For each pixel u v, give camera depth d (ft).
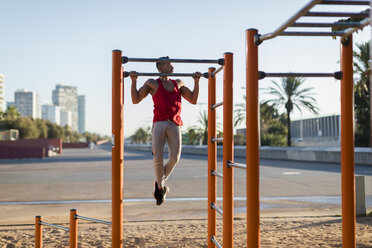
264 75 9.62
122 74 12.87
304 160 99.25
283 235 20.03
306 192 39.86
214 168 14.24
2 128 301.22
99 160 124.98
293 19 7.86
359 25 8.45
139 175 63.41
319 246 17.46
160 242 18.79
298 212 28.45
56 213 29.94
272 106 124.36
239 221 24.84
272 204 32.63
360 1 7.80
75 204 34.65
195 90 14.11
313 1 7.00
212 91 14.07
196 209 30.89
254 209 9.32
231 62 11.85
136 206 32.91
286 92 121.80
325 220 24.45
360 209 25.71
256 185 9.35
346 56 9.64
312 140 139.23
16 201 36.94
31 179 60.13
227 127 11.63
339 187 43.39
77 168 85.40
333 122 126.11
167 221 25.46
